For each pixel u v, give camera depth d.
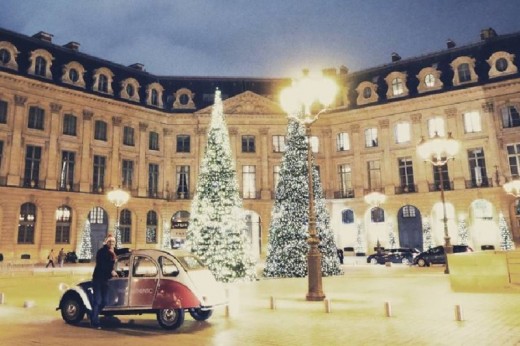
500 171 37.38
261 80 48.38
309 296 13.09
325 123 45.94
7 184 34.38
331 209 44.50
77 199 37.94
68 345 7.63
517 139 37.25
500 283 14.29
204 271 10.07
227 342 7.78
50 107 37.50
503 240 35.25
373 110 43.44
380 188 42.53
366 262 35.06
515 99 37.44
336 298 13.54
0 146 34.75
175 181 44.50
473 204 39.03
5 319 10.41
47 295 15.52
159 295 9.32
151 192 43.56
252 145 45.38
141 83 44.91
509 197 36.72
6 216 34.00
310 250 13.41
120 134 41.72
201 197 19.67
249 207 43.66
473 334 8.00
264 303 12.55
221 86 47.47
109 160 40.69
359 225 42.88
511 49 38.94
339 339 7.81
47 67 37.69
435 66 42.06
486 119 38.53
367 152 43.53
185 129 45.22
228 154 20.30
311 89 13.91
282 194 21.80
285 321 9.74
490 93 38.38
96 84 40.53
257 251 43.81
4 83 34.94
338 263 22.53
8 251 33.75
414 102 41.47
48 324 9.77
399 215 42.28
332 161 45.31
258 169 44.72
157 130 44.66
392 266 30.39
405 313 10.52
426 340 7.59
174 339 8.13
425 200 40.03
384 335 8.07
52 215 36.44
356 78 46.25
